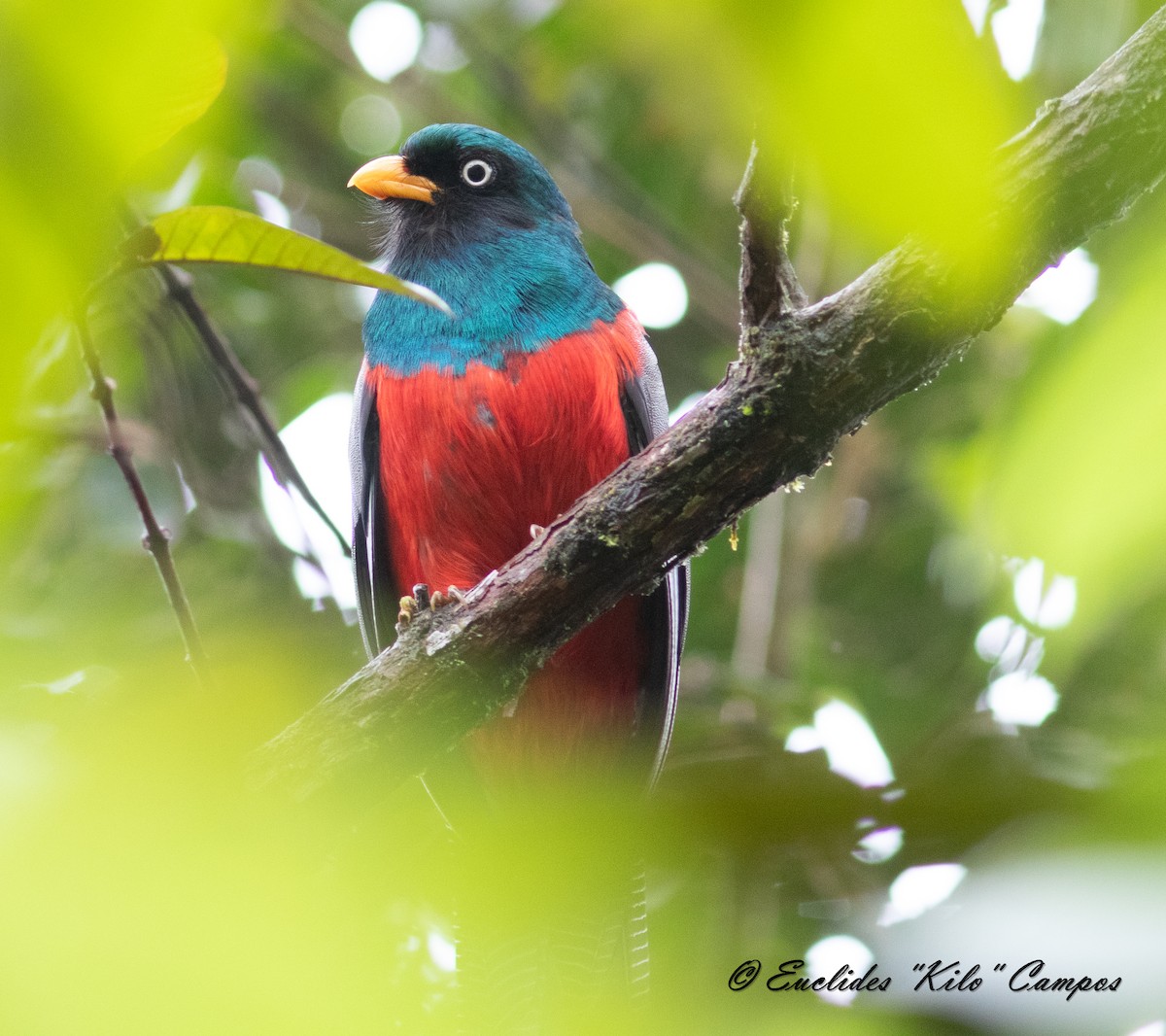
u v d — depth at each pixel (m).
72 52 1.40
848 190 1.35
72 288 1.57
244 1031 1.67
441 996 7.84
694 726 10.25
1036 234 4.73
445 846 2.75
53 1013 1.57
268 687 2.50
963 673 10.56
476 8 12.10
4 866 1.65
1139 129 4.60
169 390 11.03
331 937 2.19
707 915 7.57
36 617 9.44
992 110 1.33
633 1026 2.68
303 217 13.20
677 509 6.11
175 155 3.89
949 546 11.51
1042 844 1.75
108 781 1.82
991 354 10.98
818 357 5.74
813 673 11.04
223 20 1.44
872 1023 2.39
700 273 12.56
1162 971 1.56
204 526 11.14
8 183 1.47
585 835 2.36
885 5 1.31
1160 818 1.71
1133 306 1.70
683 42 1.35
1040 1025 2.16
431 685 6.32
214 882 1.80
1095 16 5.49
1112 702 8.36
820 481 12.34
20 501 4.32
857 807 2.14
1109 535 1.67
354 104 13.50
